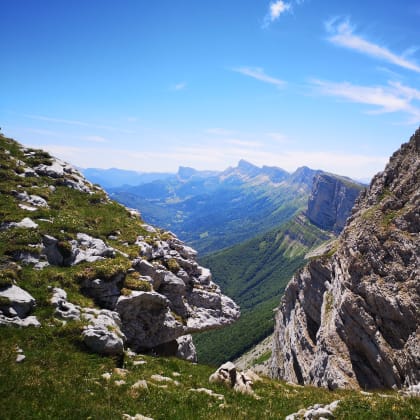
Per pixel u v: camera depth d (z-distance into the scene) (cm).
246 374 2467
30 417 1310
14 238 2723
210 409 1678
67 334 2059
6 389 1455
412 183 5044
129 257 3209
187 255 4109
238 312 3875
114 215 4069
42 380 1593
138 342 2716
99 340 2048
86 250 3003
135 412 1520
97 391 1636
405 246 4244
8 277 2291
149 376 2006
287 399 2009
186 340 3416
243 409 1736
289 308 8556
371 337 4122
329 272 6288
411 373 3403
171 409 1609
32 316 2122
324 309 5697
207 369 2452
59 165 4762
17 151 4706
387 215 4909
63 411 1383
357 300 4453
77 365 1856
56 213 3403
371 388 3962
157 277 3241
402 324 3825
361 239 4931
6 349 1791
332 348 4666
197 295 3669
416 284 3812
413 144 6006
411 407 1627
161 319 2920
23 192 3647
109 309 2609
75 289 2562
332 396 2169
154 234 3978
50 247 2806
